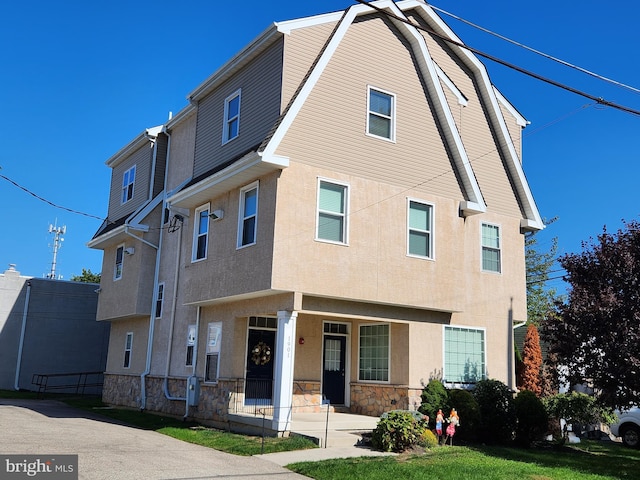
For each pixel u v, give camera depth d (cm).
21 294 3089
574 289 1401
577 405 1775
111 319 2522
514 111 2122
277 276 1422
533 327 2120
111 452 1194
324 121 1553
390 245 1614
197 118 1992
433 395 1543
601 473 1195
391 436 1304
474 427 1509
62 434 1447
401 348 1698
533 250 3516
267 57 1638
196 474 1006
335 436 1375
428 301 1658
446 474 1049
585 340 1351
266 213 1484
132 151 2548
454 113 1898
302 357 1780
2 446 1182
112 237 2400
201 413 1783
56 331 3134
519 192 2022
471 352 1811
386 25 1730
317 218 1506
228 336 1712
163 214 2280
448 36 1933
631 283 1355
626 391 1304
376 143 1639
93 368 3189
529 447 1588
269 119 1570
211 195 1750
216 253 1689
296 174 1490
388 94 1694
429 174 1728
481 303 1853
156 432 1625
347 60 1625
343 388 1864
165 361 2088
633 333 1239
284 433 1427
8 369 3003
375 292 1562
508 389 1642
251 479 993
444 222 1733
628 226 1438
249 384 1703
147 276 2244
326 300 1525
